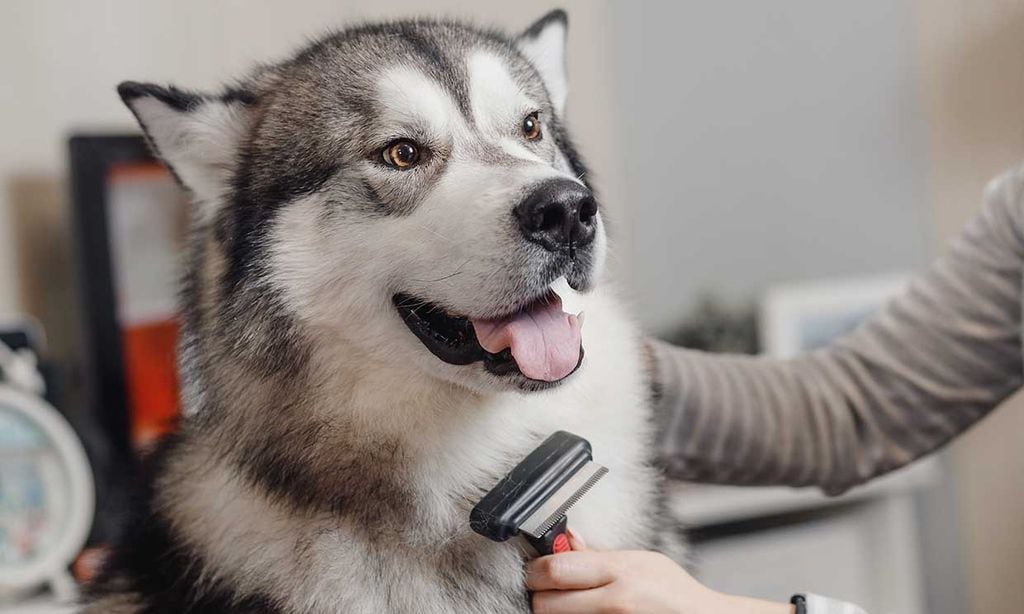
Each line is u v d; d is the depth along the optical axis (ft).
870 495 10.48
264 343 4.56
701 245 11.52
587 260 4.36
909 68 10.36
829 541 10.57
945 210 10.21
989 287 5.41
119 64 9.16
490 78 4.83
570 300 4.63
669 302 11.37
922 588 10.93
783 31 11.39
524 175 4.36
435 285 4.38
